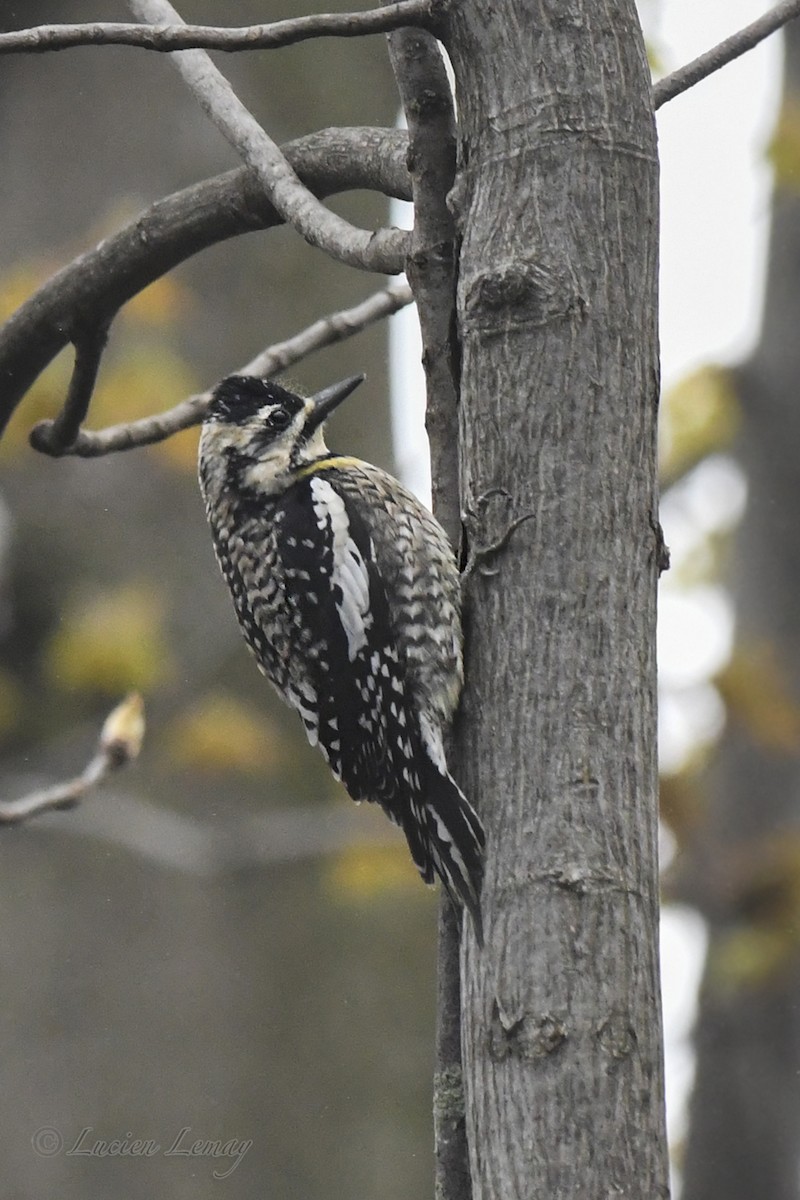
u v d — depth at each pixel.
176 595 12.88
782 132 14.90
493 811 5.33
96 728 12.63
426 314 6.07
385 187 6.71
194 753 12.60
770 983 16.78
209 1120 12.50
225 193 7.30
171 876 12.78
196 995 12.68
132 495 12.93
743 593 18.20
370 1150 12.82
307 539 8.16
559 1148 4.82
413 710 7.18
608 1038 4.92
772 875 15.06
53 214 13.12
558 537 5.43
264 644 8.38
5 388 8.29
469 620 5.76
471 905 5.27
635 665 5.37
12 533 12.84
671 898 15.27
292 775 13.16
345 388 8.81
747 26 7.07
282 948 13.05
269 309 13.30
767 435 18.03
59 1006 12.44
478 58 5.60
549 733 5.30
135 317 12.56
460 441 5.77
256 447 8.57
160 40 5.57
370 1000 13.12
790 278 18.17
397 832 12.65
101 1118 12.38
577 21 5.53
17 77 13.42
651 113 5.62
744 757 16.77
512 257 5.50
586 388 5.46
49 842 12.61
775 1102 17.36
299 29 5.58
